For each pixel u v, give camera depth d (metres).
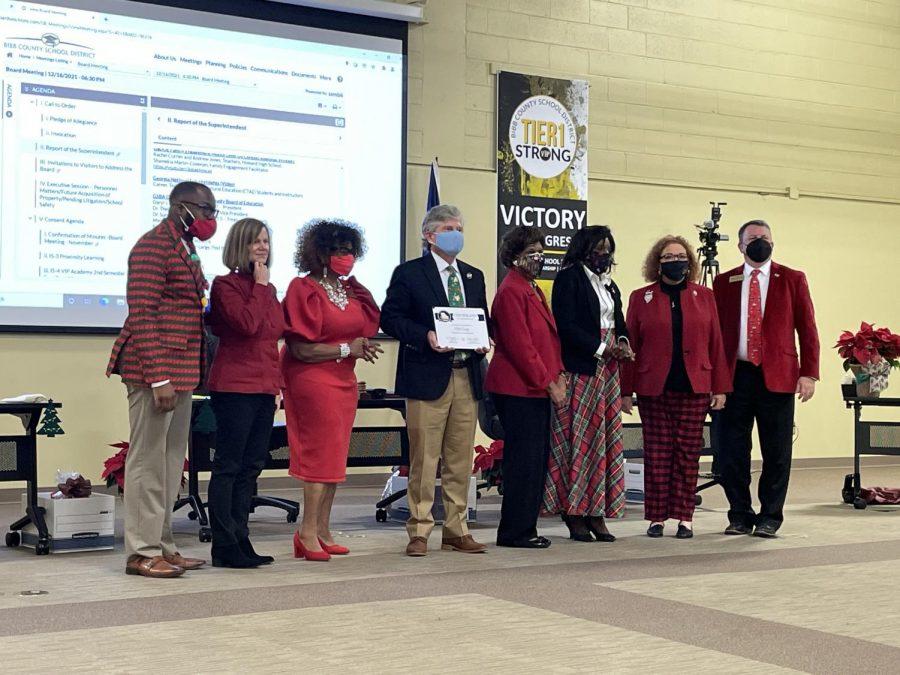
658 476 5.48
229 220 7.97
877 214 10.75
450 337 4.73
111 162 7.56
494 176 8.99
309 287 4.65
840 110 10.58
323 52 8.30
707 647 3.15
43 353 7.41
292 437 4.74
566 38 9.33
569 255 5.30
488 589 4.02
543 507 5.36
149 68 7.70
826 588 4.08
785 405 5.52
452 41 8.87
